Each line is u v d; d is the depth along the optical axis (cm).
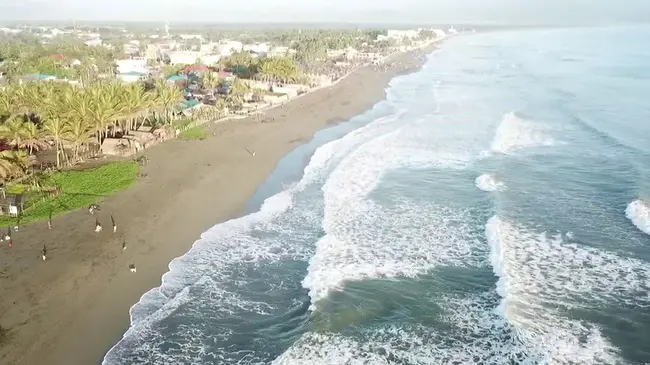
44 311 3117
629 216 4500
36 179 5197
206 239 4216
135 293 3397
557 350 2845
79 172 5544
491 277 3631
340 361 2822
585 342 2908
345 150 6769
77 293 3322
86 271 3572
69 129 5744
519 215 4600
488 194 5097
